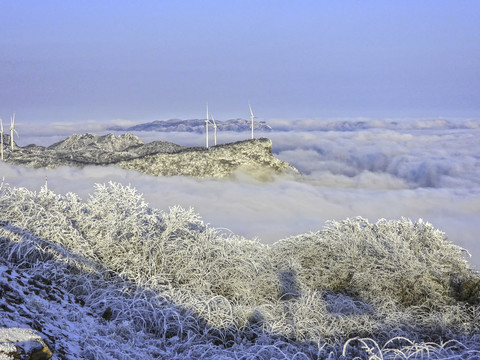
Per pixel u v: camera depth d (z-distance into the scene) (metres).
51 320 8.30
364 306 12.67
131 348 8.74
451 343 11.31
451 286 13.91
